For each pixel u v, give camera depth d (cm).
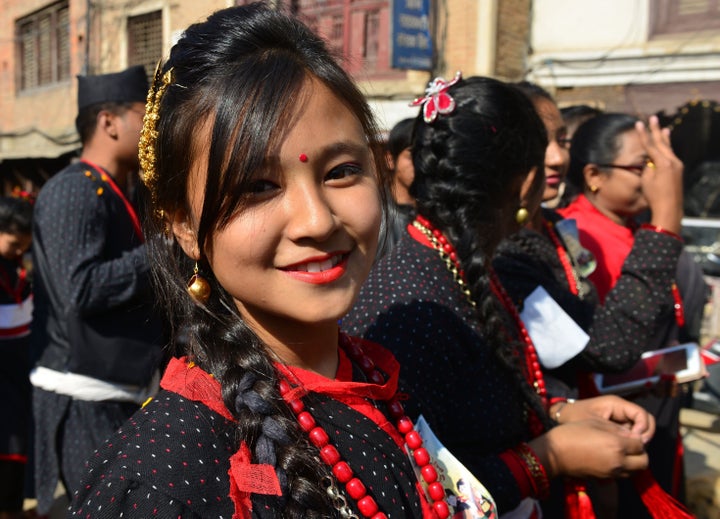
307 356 77
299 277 68
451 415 106
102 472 65
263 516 64
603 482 131
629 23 490
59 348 195
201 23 75
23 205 302
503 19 513
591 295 172
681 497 205
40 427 199
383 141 93
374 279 114
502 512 107
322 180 68
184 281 79
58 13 754
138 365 194
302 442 69
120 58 557
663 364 181
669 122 515
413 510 76
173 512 61
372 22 549
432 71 526
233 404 67
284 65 67
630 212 209
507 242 149
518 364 116
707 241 523
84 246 184
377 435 76
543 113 221
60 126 772
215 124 66
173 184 71
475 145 115
